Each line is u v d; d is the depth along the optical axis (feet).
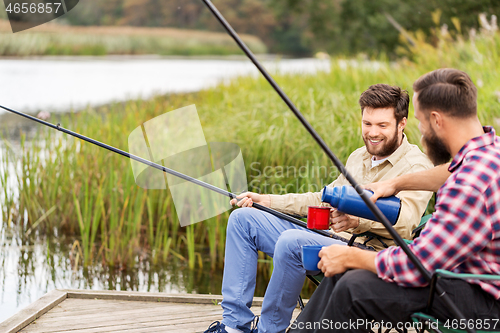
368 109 9.03
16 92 49.16
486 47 23.22
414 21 48.37
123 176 18.92
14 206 20.22
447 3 43.68
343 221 8.54
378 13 52.75
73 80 61.87
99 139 21.40
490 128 6.90
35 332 9.66
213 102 29.17
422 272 6.43
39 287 14.51
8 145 22.27
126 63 105.50
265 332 8.61
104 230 17.43
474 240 6.43
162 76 67.72
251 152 19.29
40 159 21.42
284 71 34.83
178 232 19.69
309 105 22.43
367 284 6.76
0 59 94.48
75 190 19.60
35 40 102.53
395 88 9.05
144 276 15.80
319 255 7.32
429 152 7.08
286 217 9.01
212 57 160.97
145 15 164.86
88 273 15.80
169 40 163.02
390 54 51.96
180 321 10.43
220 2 182.91
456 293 6.61
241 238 9.20
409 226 8.37
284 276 8.43
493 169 6.49
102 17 147.64
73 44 125.59
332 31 62.69
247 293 9.13
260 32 186.39
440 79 6.82
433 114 6.82
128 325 10.13
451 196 6.52
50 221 19.61
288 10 68.44
